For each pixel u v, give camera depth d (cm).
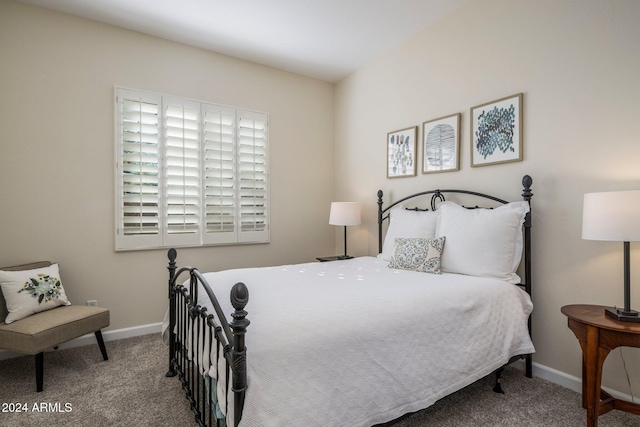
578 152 207
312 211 407
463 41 273
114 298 291
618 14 190
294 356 121
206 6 265
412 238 266
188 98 323
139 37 301
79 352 260
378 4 267
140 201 299
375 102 362
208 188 333
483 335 183
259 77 368
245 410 108
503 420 175
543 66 223
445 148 287
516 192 239
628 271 166
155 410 183
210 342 144
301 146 399
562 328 214
